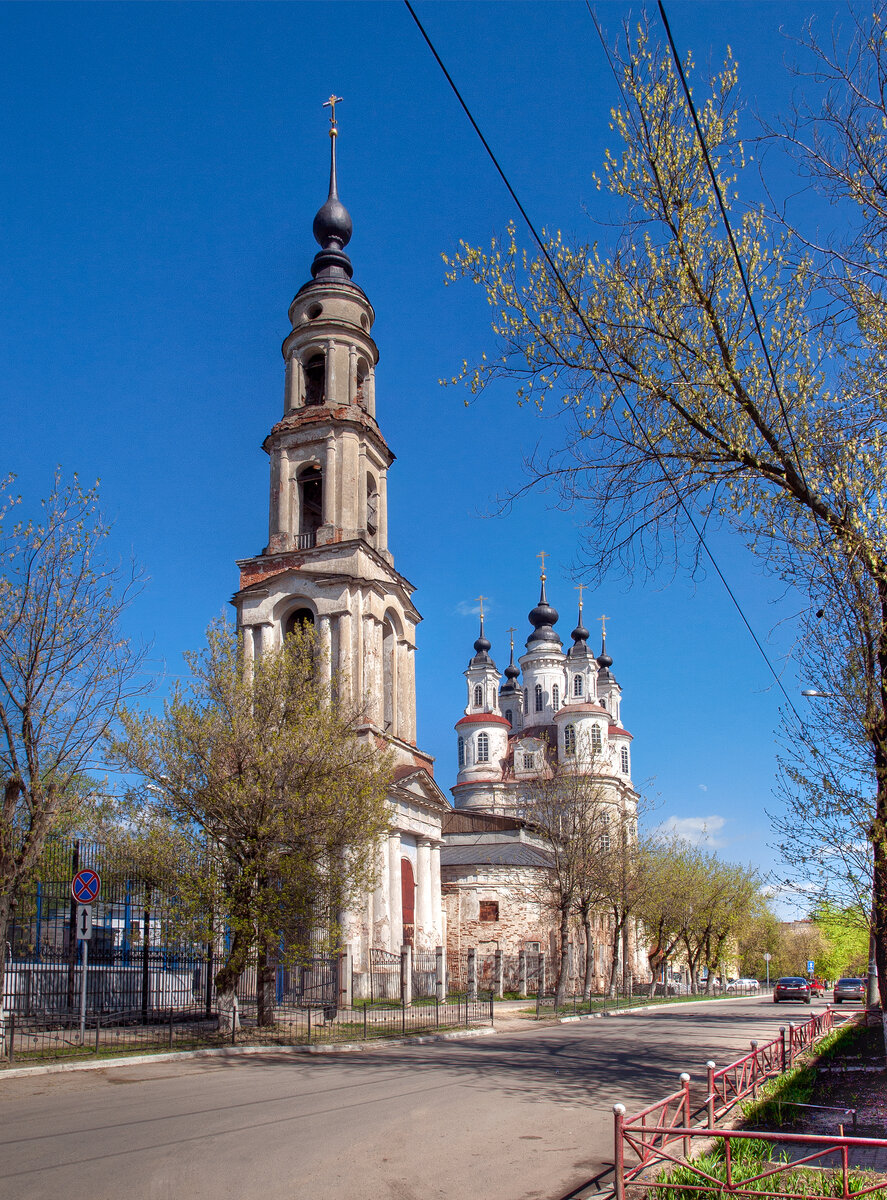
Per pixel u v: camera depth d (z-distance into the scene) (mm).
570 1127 12469
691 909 62469
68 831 24406
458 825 63000
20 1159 10125
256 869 23266
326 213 48188
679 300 14211
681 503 14867
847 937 31609
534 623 90000
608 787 74188
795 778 15195
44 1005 22719
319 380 46688
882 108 13047
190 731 23812
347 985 30641
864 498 13344
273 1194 8836
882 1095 15359
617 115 13906
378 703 40469
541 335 14680
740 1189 8414
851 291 13680
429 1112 13172
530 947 52469
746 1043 24234
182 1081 16062
